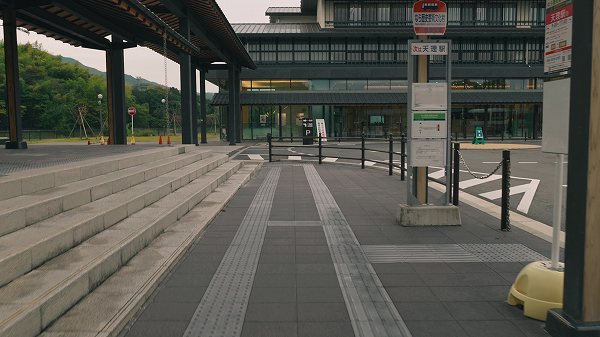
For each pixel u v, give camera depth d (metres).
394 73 39.66
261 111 39.25
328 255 5.25
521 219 7.24
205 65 31.70
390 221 7.08
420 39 6.61
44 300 3.07
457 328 3.37
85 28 17.72
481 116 40.25
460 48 40.25
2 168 6.17
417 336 3.24
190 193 7.82
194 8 18.03
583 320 3.01
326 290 4.13
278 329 3.34
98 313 3.36
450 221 6.77
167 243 5.34
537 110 40.22
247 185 11.34
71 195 5.23
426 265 4.87
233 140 31.80
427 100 6.63
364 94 39.47
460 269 4.74
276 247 5.59
